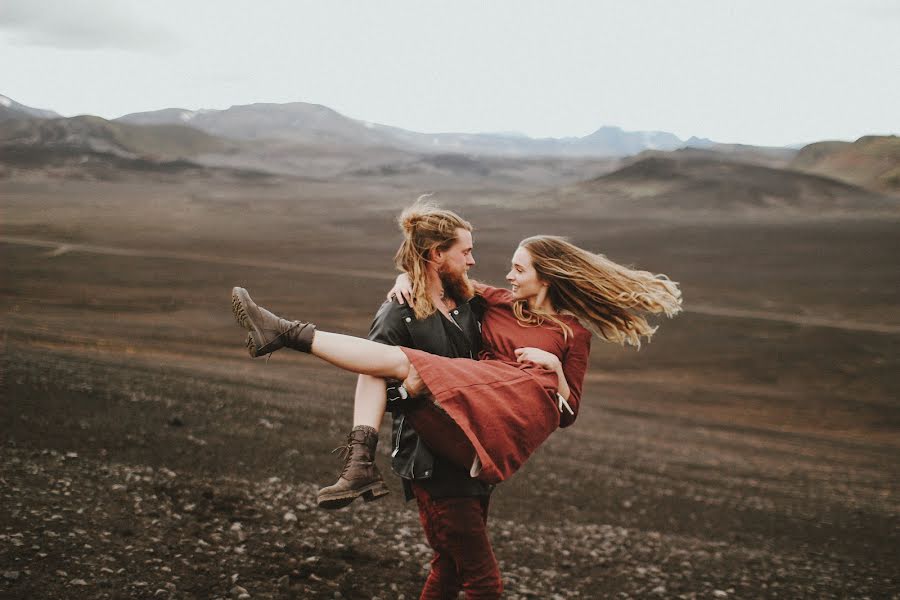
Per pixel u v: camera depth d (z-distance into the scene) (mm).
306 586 4852
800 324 57594
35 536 4770
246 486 7637
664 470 14836
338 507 3236
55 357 18469
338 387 20812
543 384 3443
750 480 15305
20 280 61375
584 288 3746
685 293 72875
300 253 94688
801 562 8828
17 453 7500
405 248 3570
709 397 35500
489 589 3512
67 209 145500
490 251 104062
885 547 10711
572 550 7605
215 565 4906
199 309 52250
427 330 3518
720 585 7012
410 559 5898
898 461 22156
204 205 172875
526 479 11797
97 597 4078
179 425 11188
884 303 69875
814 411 34344
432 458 3449
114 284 62750
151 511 5867
